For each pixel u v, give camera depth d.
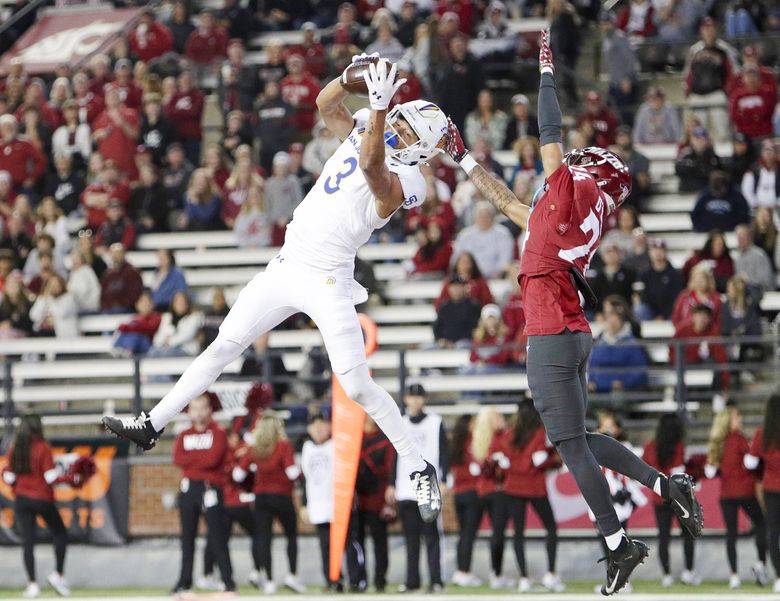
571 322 22.70
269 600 34.50
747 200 61.88
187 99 69.69
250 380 53.09
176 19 78.38
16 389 58.28
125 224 64.94
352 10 72.75
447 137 23.98
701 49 68.50
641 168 63.56
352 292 23.84
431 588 46.00
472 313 54.69
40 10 85.38
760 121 65.19
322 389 55.19
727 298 54.25
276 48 70.88
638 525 50.44
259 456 47.47
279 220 63.50
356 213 23.34
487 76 72.62
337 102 24.19
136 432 23.67
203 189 65.56
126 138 68.31
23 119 72.31
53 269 62.47
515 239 59.47
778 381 55.06
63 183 68.38
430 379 53.66
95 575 53.47
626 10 76.44
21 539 51.75
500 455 47.38
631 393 51.50
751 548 49.72
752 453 46.00
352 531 46.75
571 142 62.62
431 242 59.28
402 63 65.12
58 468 50.94
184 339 56.94
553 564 47.47
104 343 59.28
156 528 53.38
